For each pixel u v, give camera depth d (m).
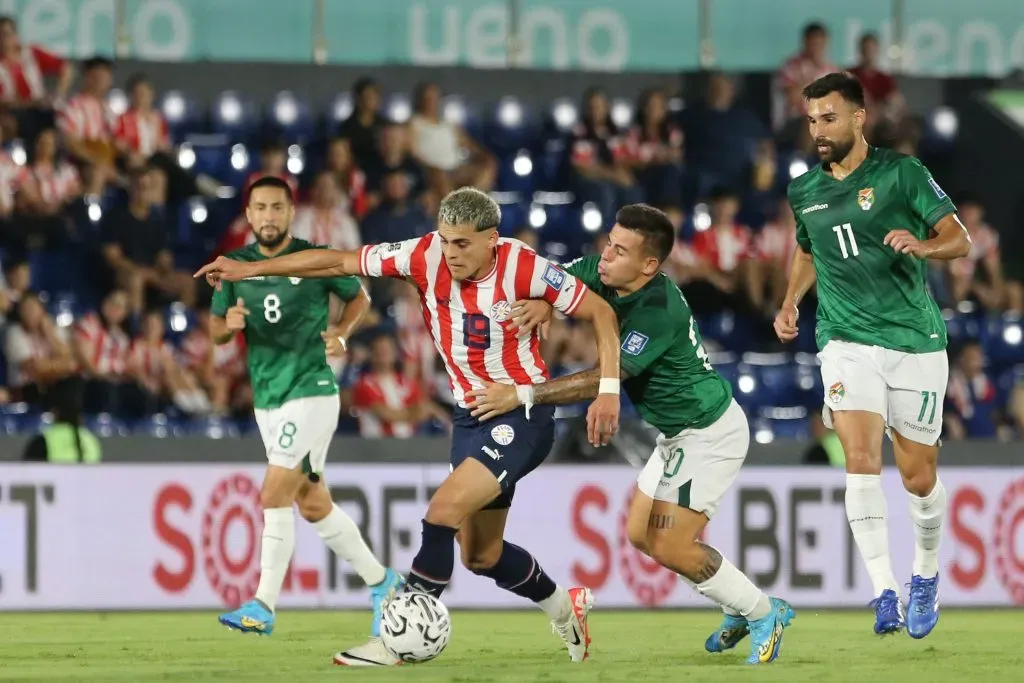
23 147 56.94
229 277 24.41
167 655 27.61
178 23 61.22
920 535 28.67
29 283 54.03
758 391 53.97
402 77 62.97
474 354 23.89
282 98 61.62
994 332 57.81
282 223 30.42
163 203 56.53
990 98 65.75
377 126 59.25
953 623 38.81
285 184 30.56
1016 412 54.19
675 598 43.28
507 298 23.59
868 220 27.16
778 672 23.39
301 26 62.28
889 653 28.12
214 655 27.59
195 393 49.75
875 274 27.41
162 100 60.59
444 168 59.25
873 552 27.30
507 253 23.58
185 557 40.84
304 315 30.41
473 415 23.84
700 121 62.25
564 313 23.97
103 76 57.28
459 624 37.22
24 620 37.53
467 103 63.00
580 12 64.31
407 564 41.78
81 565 40.19
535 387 23.80
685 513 25.22
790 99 63.38
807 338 57.50
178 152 59.47
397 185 56.28
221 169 59.78
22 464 39.97
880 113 62.22
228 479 41.41
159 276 53.97
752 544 42.91
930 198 26.72
